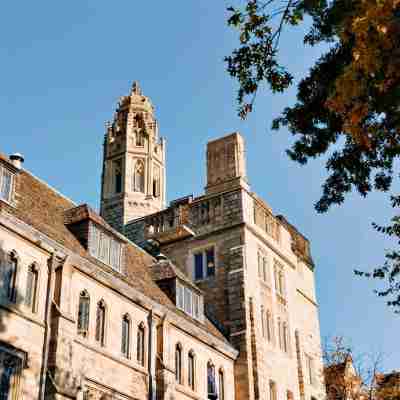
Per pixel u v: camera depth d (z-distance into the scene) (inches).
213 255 1622.8
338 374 1686.8
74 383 973.2
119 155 2044.8
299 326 1813.5
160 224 1732.3
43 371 929.5
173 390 1194.0
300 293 1884.8
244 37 681.6
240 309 1505.9
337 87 548.7
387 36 524.7
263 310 1585.9
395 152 714.2
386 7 513.3
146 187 1995.6
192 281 1615.4
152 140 2085.4
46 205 1202.6
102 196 2004.2
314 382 1737.2
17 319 917.8
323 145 757.3
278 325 1640.0
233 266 1566.2
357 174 760.3
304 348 1801.2
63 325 975.6
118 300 1145.4
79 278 1064.8
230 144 1738.4
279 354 1582.2
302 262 1971.0
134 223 1777.8
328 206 779.4
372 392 1505.9
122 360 1107.3
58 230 1124.5
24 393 892.6
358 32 525.0
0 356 876.0
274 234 1768.0
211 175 1727.4
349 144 746.2
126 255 1374.3
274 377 1523.1
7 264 933.8
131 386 1113.4
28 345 922.1
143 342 1187.9
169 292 1371.8
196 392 1289.4
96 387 1034.7
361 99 576.1
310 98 737.6
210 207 1679.4
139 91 2196.1
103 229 1197.7
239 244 1592.0
